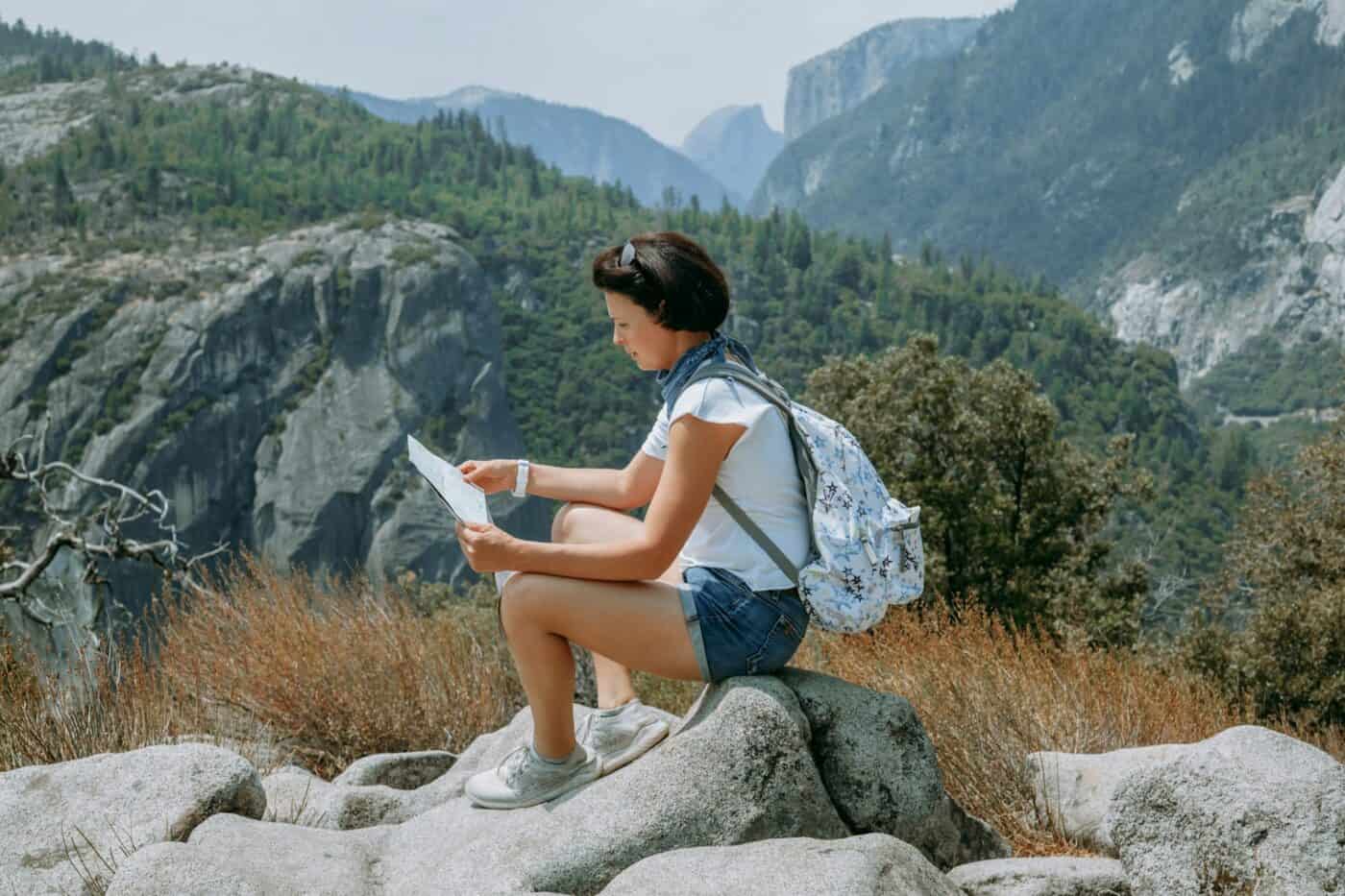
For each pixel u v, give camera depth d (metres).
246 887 2.18
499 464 2.85
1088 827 3.26
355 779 3.62
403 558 133.88
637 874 2.10
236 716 4.35
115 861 2.47
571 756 2.52
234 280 142.00
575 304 188.88
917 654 4.64
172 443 129.88
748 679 2.49
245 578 5.07
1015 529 21.17
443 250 153.88
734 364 2.45
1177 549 99.50
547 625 2.46
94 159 198.38
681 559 2.56
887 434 20.66
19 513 30.38
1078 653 5.18
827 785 2.53
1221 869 2.22
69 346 132.62
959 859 2.65
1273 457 194.50
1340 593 16.42
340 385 141.38
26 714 3.41
